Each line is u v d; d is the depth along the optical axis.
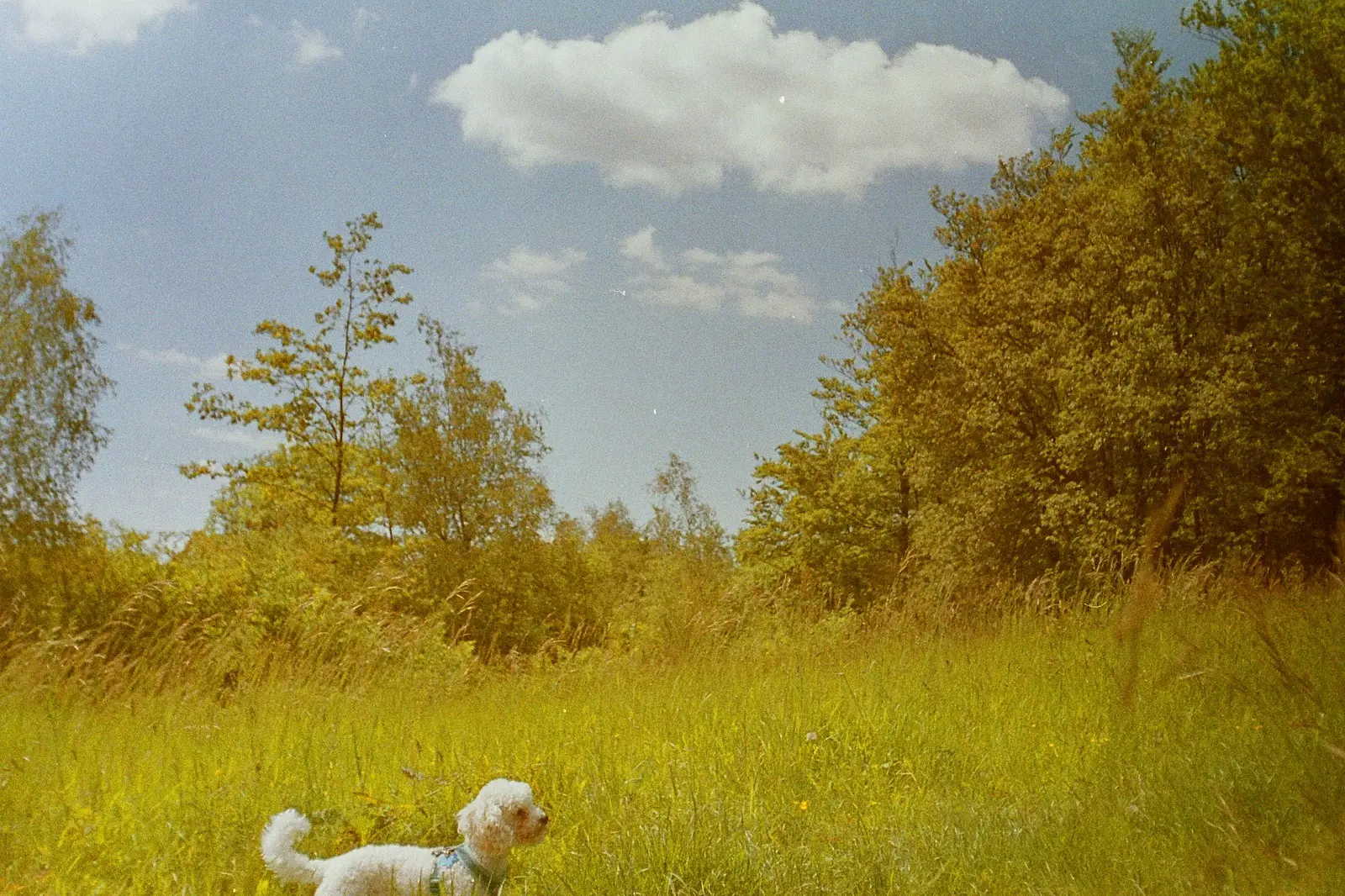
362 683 10.72
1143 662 8.51
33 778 6.14
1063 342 24.67
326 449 36.91
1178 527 22.25
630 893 4.59
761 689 9.12
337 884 4.27
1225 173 24.03
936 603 12.73
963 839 5.18
